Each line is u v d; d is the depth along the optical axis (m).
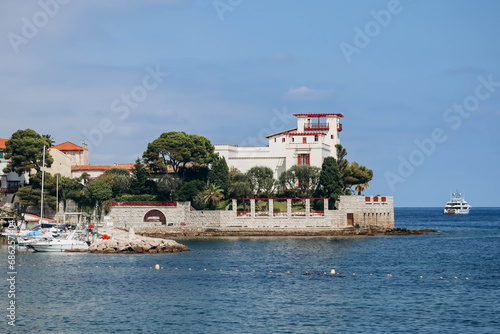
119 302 69.06
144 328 58.78
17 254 111.19
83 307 66.62
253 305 67.69
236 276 87.25
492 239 159.50
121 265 97.19
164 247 117.75
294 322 60.69
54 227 136.62
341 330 58.09
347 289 77.00
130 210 161.00
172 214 161.38
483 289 77.06
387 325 59.69
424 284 80.88
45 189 158.25
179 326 59.38
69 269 92.50
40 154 158.75
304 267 97.12
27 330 58.22
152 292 74.75
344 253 118.75
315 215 159.62
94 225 143.25
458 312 64.44
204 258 107.94
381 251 123.75
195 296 72.38
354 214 161.62
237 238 152.88
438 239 158.25
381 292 75.06
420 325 59.66
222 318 62.19
